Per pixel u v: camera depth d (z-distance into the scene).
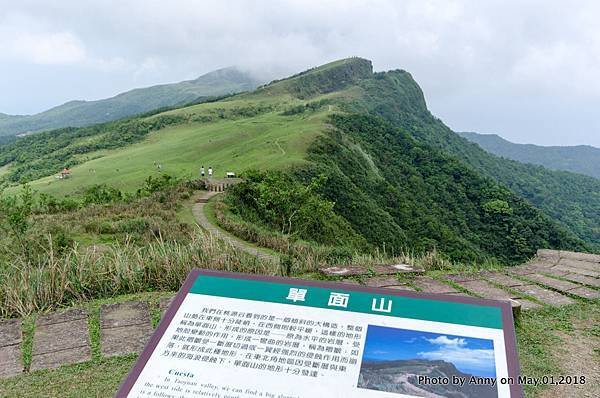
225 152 64.44
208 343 2.56
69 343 4.20
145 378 2.44
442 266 7.27
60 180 59.66
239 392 2.32
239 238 14.28
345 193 40.62
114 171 61.91
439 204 52.88
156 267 5.77
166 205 21.14
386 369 2.33
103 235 13.38
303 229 17.97
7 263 7.17
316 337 2.51
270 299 2.73
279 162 45.59
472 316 2.50
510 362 2.31
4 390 3.48
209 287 2.86
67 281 5.28
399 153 65.25
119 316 4.73
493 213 49.69
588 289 6.11
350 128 69.44
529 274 6.84
